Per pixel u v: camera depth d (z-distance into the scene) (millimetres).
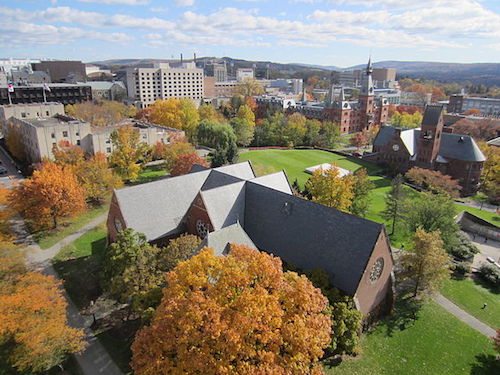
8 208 60781
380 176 105875
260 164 105500
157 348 24078
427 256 43156
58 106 128875
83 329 39781
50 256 54875
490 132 138125
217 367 21906
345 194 59219
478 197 96625
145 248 37844
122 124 119438
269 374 21688
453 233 57344
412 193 79875
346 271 37844
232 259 27484
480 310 45719
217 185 53875
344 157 121688
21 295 31891
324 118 171750
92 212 70625
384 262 39625
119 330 39656
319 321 25781
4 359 32125
